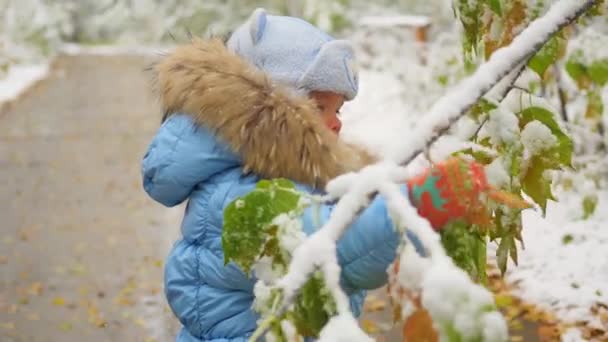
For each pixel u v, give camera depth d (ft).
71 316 20.51
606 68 10.44
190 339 8.15
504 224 7.10
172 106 8.07
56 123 51.11
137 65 83.41
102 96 62.28
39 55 87.71
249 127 7.63
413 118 31.86
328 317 5.73
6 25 87.81
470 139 7.24
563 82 18.72
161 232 28.30
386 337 16.84
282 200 5.88
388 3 68.95
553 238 20.38
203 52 8.02
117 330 19.54
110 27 111.96
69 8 111.55
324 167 7.64
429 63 27.91
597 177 18.67
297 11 71.46
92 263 24.91
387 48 42.73
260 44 8.25
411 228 5.04
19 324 20.04
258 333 5.50
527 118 7.24
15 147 43.86
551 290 18.06
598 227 20.52
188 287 8.01
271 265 6.05
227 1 83.61
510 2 7.79
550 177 7.34
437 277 4.62
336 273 5.32
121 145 44.16
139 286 22.63
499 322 4.53
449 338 4.55
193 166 7.92
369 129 33.81
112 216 30.55
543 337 16.30
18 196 33.78
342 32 67.56
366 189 5.37
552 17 6.18
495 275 19.22
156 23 98.89
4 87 68.64
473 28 8.04
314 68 8.16
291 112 7.64
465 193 5.95
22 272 24.13
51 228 29.01
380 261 6.55
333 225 5.41
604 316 16.71
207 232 7.93
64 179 36.70
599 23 12.38
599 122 18.99
